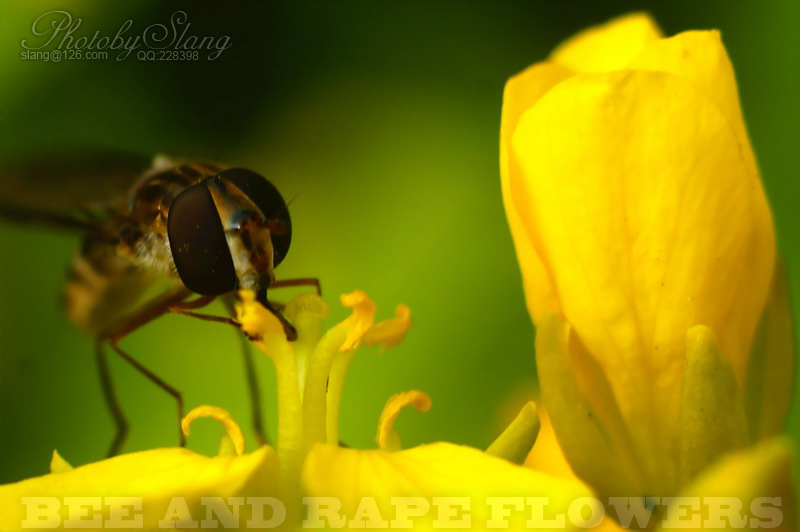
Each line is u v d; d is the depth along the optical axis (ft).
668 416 0.20
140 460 0.20
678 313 0.20
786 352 0.20
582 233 0.20
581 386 0.20
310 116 0.27
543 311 0.20
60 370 0.26
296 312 0.21
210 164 0.24
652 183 0.20
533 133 0.20
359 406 0.26
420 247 0.27
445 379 0.26
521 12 0.27
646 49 0.20
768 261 0.20
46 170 0.24
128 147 0.26
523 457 0.20
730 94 0.20
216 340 0.26
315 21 0.27
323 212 0.27
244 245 0.22
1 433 0.26
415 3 0.27
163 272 0.24
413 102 0.27
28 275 0.26
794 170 0.25
